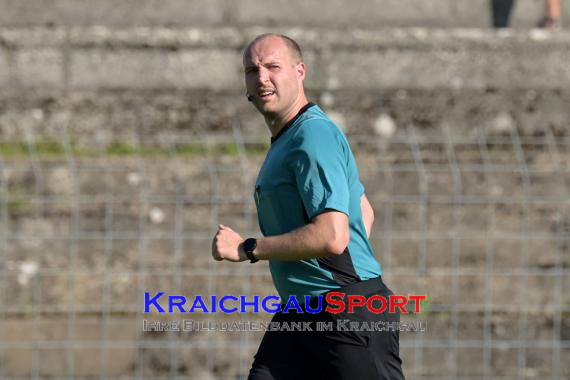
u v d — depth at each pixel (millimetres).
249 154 27938
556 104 28969
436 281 25328
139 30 29156
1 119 28422
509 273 25375
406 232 25922
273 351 15609
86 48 28984
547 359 24547
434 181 26750
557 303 25312
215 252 14836
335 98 28828
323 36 29062
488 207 26438
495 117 28781
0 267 25031
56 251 25516
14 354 24141
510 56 29188
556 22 30062
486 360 24359
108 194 26516
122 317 24641
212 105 28828
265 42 15531
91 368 24188
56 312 24562
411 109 28812
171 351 24156
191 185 26594
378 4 30203
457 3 30281
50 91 28750
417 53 29141
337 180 14516
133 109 28719
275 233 15398
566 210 26625
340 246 14320
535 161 28000
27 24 29859
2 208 25953
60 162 27016
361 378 15133
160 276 25109
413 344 24297
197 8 30016
